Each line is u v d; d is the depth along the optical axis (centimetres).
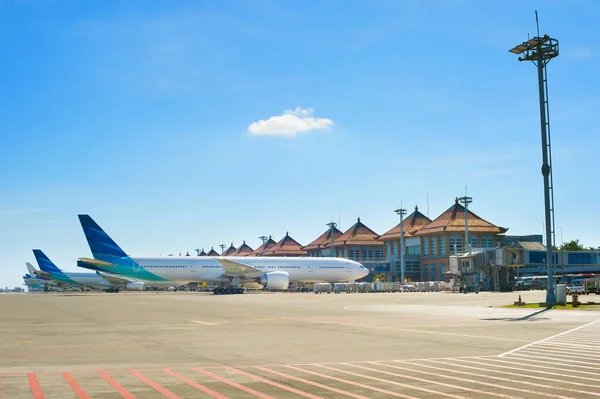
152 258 9700
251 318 3722
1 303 6531
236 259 10012
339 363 1688
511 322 3194
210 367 1625
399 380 1402
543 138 4772
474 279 10062
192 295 9169
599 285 7988
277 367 1617
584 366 1611
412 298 7212
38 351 2020
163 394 1241
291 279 10269
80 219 9500
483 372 1514
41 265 11838
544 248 14012
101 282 11969
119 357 1845
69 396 1221
